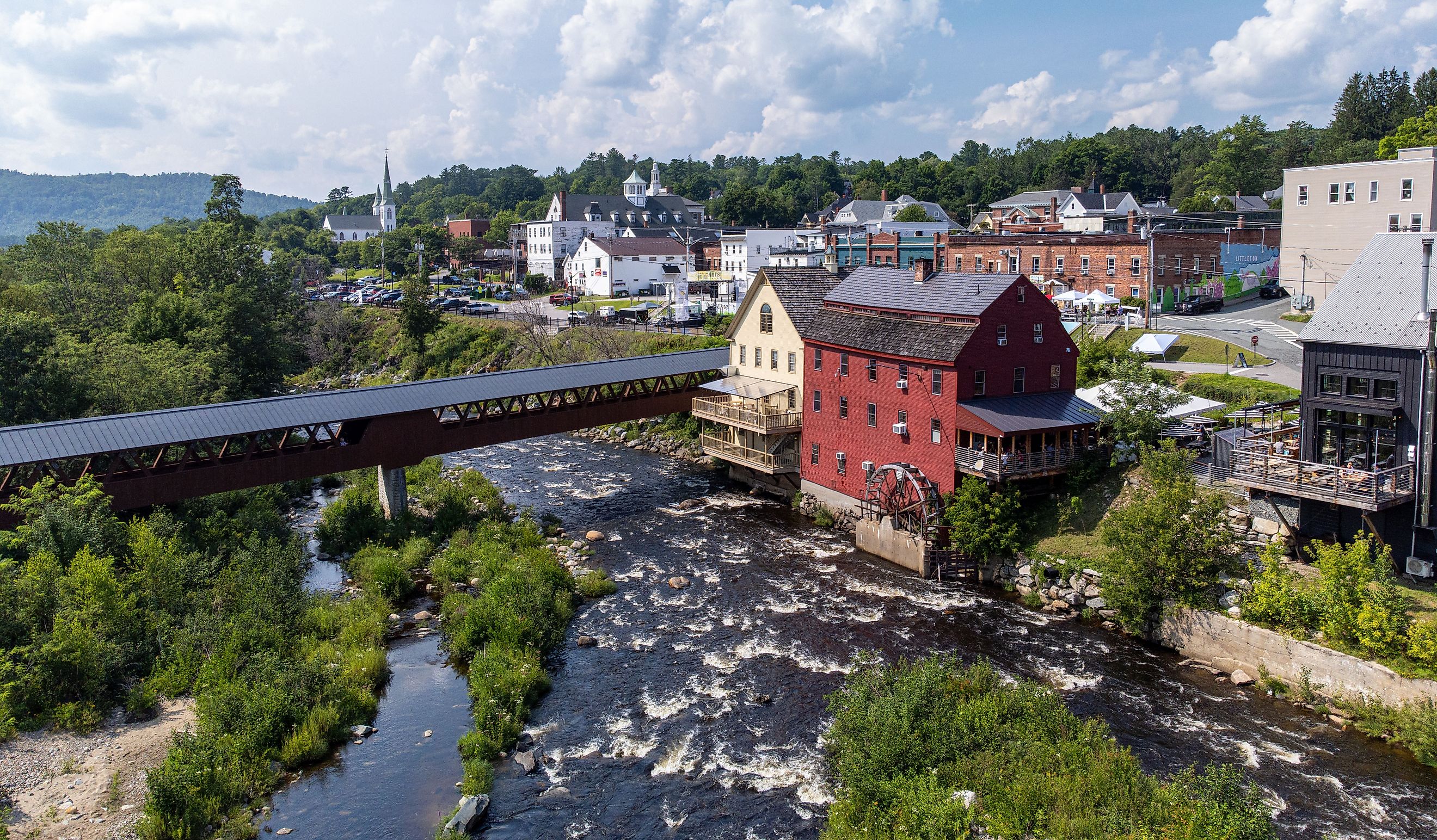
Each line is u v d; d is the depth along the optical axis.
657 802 26.02
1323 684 29.88
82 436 39.19
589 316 96.62
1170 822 22.14
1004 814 23.16
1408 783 25.75
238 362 75.12
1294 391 47.38
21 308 72.19
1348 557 30.62
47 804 24.67
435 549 46.19
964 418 42.41
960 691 29.28
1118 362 53.78
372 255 199.25
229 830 24.12
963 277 47.22
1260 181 144.25
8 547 34.81
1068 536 40.59
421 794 26.42
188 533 42.12
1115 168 177.00
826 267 95.06
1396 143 95.06
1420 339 32.47
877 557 45.81
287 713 29.16
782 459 54.66
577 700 31.84
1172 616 34.50
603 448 72.00
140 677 31.59
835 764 27.23
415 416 48.91
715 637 36.66
